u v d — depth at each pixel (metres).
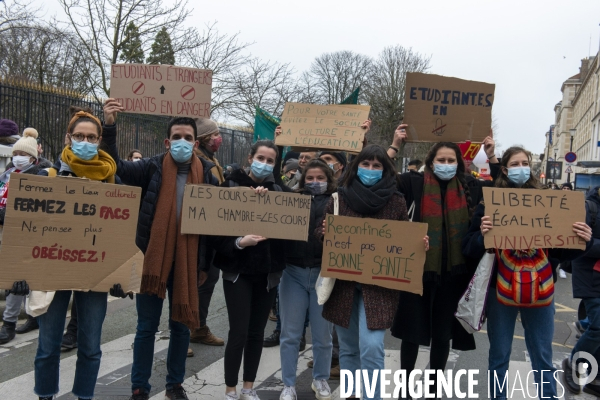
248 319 3.71
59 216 3.10
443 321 3.62
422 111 4.02
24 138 5.14
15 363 4.49
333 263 3.45
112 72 3.87
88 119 3.25
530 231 3.40
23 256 3.03
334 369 4.61
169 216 3.55
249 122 20.94
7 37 18.28
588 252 4.17
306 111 4.77
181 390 3.78
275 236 3.66
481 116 4.03
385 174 3.58
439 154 3.64
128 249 3.22
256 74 19.80
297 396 4.10
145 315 3.59
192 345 5.22
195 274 3.57
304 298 3.94
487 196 3.42
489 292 3.58
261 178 3.90
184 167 3.72
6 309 5.04
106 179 3.34
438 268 3.53
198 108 3.88
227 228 3.60
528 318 3.55
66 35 17.00
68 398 3.82
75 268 3.12
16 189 3.02
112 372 4.38
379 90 37.06
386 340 5.85
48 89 10.53
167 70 3.87
